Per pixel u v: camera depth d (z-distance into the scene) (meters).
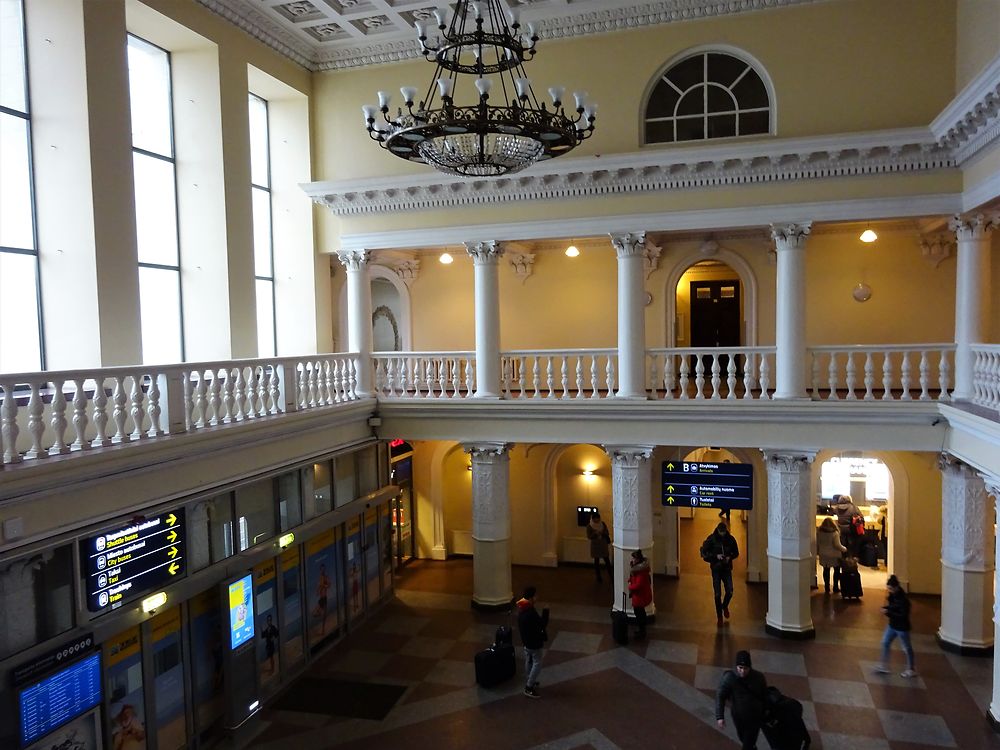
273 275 13.78
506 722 9.42
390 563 14.16
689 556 16.56
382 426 13.41
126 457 7.44
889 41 11.27
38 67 8.73
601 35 12.40
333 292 15.21
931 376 13.77
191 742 8.76
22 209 8.68
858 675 10.52
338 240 13.65
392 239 13.19
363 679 10.78
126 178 9.21
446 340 16.25
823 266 14.18
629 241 12.10
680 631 12.27
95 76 8.74
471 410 12.88
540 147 6.80
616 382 15.28
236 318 11.33
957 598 11.25
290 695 10.34
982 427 8.98
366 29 12.88
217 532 9.26
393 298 16.69
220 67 11.09
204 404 8.86
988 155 9.71
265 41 12.24
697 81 12.19
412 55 13.18
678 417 12.00
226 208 11.14
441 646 11.90
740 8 11.78
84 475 6.96
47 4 8.65
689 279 16.73
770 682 10.32
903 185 11.04
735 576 15.12
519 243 14.74
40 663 6.76
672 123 12.30
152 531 8.05
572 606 13.62
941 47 11.05
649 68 12.21
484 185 12.33
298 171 13.63
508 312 15.94
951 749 8.59
